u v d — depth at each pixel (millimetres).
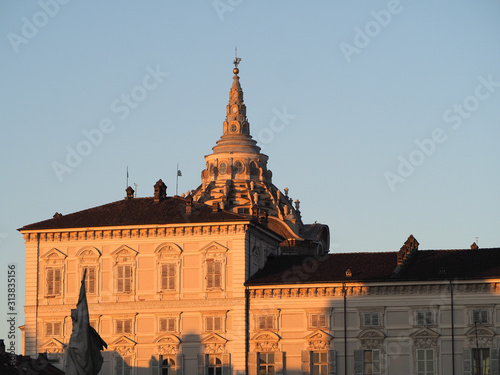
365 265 189000
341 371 182250
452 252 190500
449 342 179500
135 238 192000
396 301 181750
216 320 187500
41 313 193375
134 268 191500
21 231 194875
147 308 189750
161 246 190625
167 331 188750
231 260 188500
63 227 193375
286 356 184625
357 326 182625
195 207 197500
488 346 178250
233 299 187125
